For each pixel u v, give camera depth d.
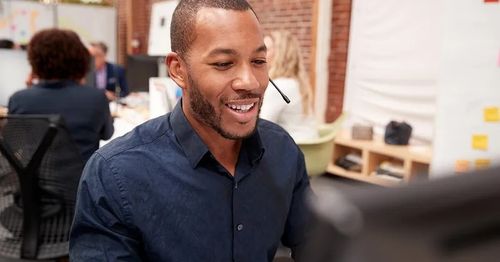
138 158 0.94
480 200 0.27
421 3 3.39
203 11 0.83
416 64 3.48
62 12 6.80
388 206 0.25
